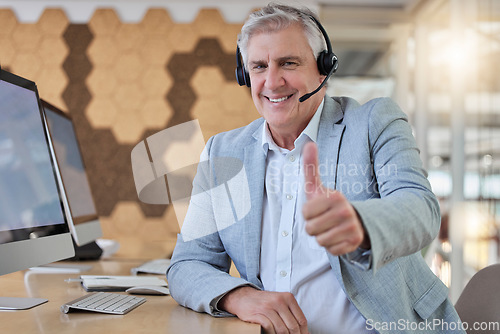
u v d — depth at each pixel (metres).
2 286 1.31
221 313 0.99
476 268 2.73
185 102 3.65
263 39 1.10
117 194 3.62
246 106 3.64
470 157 2.82
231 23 3.65
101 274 1.54
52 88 3.65
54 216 1.32
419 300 1.06
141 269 1.57
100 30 3.64
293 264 1.09
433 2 3.36
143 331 0.87
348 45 3.81
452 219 2.97
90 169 3.63
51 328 0.88
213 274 1.07
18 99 1.25
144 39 3.65
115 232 3.60
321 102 1.18
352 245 0.67
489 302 1.10
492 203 2.60
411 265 1.07
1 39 3.63
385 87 3.82
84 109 3.65
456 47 2.96
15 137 1.19
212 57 3.65
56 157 1.62
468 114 2.87
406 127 1.08
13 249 1.08
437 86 3.37
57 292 1.23
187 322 0.94
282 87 1.09
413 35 3.74
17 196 1.14
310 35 1.10
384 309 1.00
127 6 3.66
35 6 3.65
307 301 1.06
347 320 1.04
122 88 3.65
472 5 2.83
